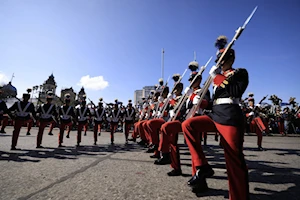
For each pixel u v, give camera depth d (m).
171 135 2.92
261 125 5.89
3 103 5.77
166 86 4.77
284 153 5.27
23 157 4.01
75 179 2.55
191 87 2.90
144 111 7.19
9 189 2.15
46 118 5.62
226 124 1.83
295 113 14.77
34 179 2.53
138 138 9.88
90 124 17.14
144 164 3.52
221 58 1.99
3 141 6.52
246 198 1.69
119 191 2.14
